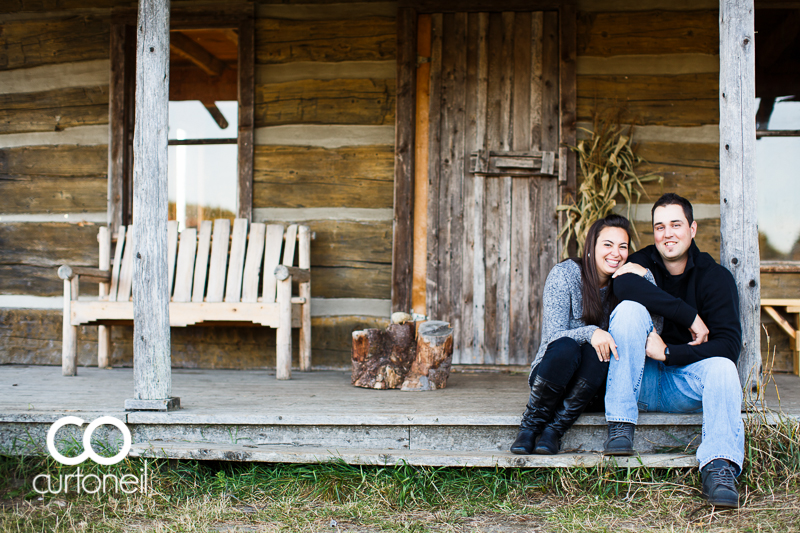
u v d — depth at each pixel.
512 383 3.56
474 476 2.40
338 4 4.34
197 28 4.42
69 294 3.83
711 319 2.32
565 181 4.16
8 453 2.55
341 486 2.32
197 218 4.47
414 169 4.29
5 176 4.55
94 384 3.46
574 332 2.29
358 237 4.31
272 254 4.07
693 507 2.13
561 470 2.31
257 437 2.56
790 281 4.12
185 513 2.15
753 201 2.49
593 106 4.20
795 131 4.20
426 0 4.25
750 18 2.49
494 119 4.26
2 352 4.47
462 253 4.25
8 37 4.58
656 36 4.17
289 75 4.37
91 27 4.50
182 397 2.99
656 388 2.41
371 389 3.29
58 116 4.53
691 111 4.16
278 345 3.72
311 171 4.35
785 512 2.04
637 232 4.16
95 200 4.47
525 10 4.21
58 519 2.11
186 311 3.82
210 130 4.47
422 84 4.30
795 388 3.31
